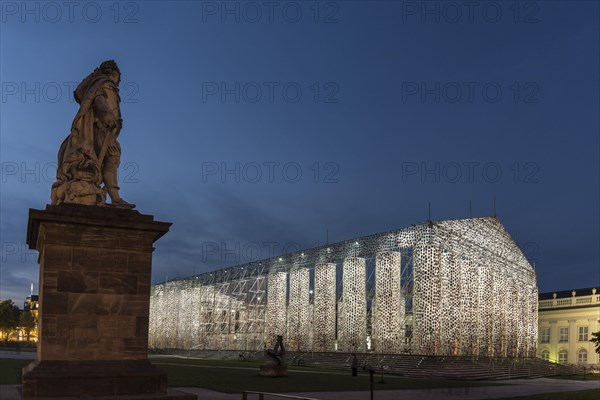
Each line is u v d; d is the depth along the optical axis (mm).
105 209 14898
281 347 43250
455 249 65875
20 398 13250
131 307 14617
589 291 100500
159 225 15070
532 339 87562
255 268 87125
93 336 14156
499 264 78938
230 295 93625
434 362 58969
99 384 13672
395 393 31500
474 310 68688
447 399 28391
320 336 73500
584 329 98250
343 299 71062
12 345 108438
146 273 14914
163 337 107625
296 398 12500
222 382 33094
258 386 31797
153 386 14180
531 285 89250
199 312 97750
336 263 76312
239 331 91312
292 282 80000
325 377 43875
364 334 69250
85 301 14227
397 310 64875
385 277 65875
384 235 67312
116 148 16328
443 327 63062
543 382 53625
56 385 13312
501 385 45938
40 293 15070
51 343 13766
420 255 62562
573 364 92688
